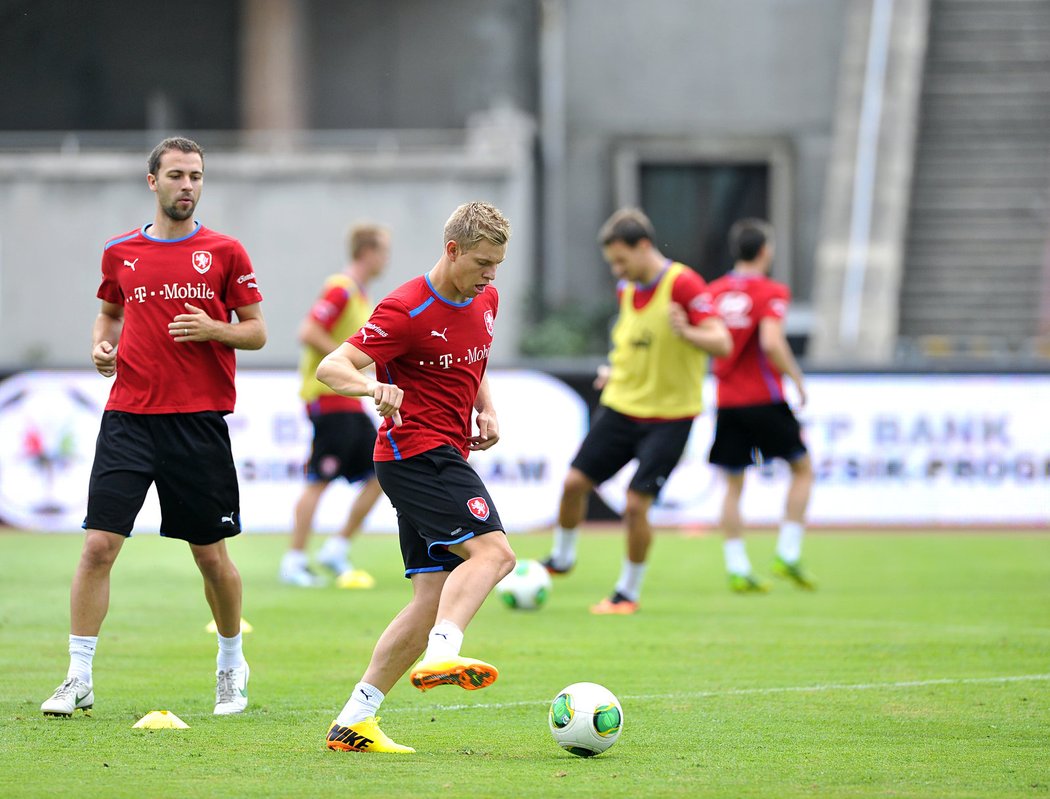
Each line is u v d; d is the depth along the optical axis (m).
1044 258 85.94
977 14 96.06
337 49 106.94
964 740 18.88
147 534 56.69
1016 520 56.47
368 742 17.84
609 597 35.31
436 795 15.36
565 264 108.25
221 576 20.48
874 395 56.25
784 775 16.66
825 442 56.22
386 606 34.50
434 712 21.14
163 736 18.72
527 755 17.88
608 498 57.56
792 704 21.67
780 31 109.25
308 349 38.62
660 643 28.36
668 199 109.69
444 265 17.80
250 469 55.69
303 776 16.30
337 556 40.16
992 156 90.19
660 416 33.28
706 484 56.75
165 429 20.02
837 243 81.56
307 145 93.56
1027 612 33.94
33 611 33.12
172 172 20.14
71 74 105.88
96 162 89.38
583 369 55.91
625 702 21.86
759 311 38.12
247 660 26.08
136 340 20.14
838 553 48.84
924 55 94.31
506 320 91.31
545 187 106.31
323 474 39.34
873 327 75.19
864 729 19.67
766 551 49.84
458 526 17.38
